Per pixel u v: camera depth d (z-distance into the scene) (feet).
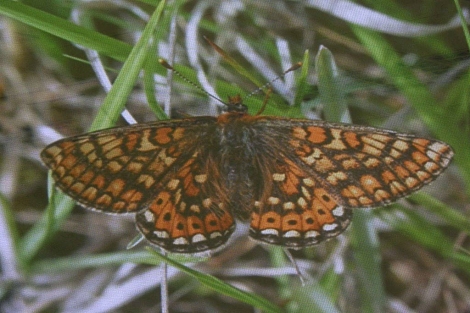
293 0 0.73
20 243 0.71
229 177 0.67
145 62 0.66
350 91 0.69
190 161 0.67
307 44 0.74
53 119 0.75
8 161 0.75
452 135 0.69
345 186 0.66
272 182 0.67
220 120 0.67
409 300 0.75
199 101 0.72
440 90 0.73
